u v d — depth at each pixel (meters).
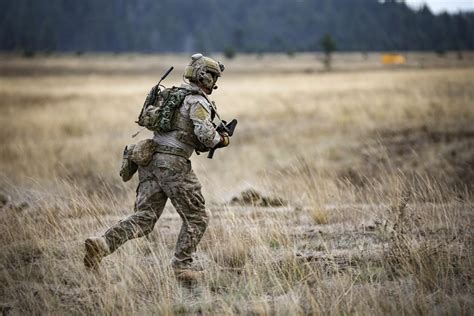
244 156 53.25
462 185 30.80
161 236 19.53
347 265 16.27
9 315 14.13
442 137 49.78
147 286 15.23
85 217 21.02
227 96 109.62
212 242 18.33
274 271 15.66
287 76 189.38
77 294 14.98
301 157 46.12
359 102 81.56
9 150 52.16
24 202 23.83
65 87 146.00
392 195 21.78
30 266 16.64
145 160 14.98
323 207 21.55
